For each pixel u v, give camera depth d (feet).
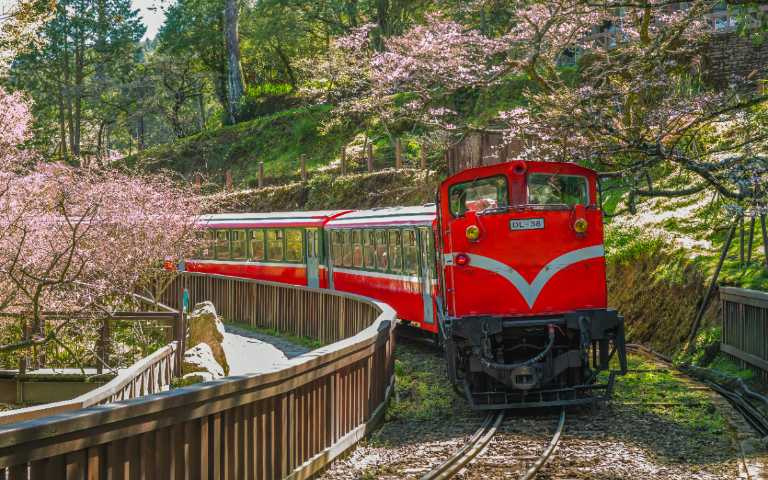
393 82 77.61
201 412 19.58
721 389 37.81
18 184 53.31
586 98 45.11
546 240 36.32
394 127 124.98
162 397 18.06
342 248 70.38
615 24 77.10
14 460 14.39
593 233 36.68
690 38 69.05
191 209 70.79
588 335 35.58
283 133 149.48
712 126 63.46
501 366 34.76
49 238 53.57
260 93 180.34
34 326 46.68
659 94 59.31
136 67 193.47
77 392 50.31
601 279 36.60
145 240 61.00
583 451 27.86
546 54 69.31
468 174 37.22
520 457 27.25
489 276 36.19
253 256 85.46
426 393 38.42
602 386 35.04
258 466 22.62
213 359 45.55
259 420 22.70
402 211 59.82
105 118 194.29
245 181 138.82
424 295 54.08
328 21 163.53
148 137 213.05
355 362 30.22
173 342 47.67
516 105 103.04
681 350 46.01
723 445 28.19
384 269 61.72
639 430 30.53
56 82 177.78
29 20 58.39
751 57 76.48
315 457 26.09
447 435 31.04
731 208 40.40
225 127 164.86
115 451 16.92
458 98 117.29
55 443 15.23
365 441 30.89
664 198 65.31
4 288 51.78
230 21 175.32
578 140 51.57
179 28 190.60
